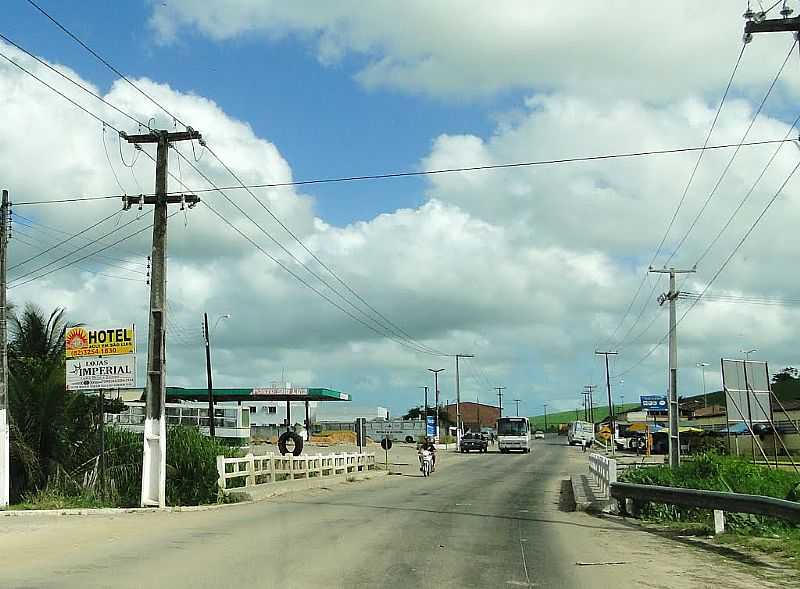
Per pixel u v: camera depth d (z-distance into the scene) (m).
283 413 98.75
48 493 21.41
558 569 11.67
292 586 9.52
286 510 20.27
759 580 11.00
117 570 10.32
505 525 17.66
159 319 21.16
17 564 10.76
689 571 11.66
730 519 17.09
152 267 21.44
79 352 21.48
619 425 99.25
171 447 22.11
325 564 11.32
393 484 33.59
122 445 22.84
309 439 78.56
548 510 21.83
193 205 21.67
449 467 50.16
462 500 24.83
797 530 16.30
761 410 29.00
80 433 22.77
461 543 14.23
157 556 11.64
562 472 44.72
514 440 74.25
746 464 23.38
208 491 22.06
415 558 12.24
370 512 20.00
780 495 20.45
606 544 14.61
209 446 22.72
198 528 15.53
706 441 49.84
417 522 17.75
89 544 12.87
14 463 21.81
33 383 22.19
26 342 25.05
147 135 21.72
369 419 117.44
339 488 30.30
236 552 12.23
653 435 73.12
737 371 28.56
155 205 21.62
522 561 12.34
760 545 14.10
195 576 9.99
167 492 21.55
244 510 20.14
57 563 10.87
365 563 11.57
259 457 26.38
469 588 9.93
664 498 17.98
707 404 104.62
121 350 21.12
